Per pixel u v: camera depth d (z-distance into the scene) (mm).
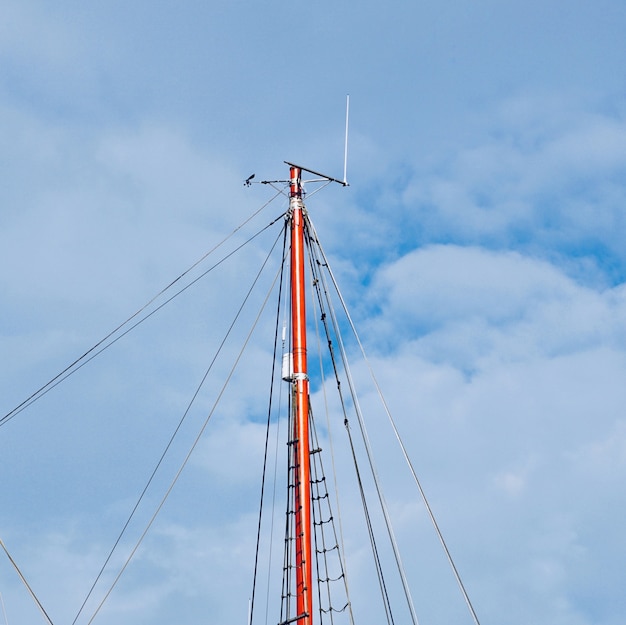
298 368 41531
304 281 43125
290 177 44844
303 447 40281
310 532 39281
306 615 37969
